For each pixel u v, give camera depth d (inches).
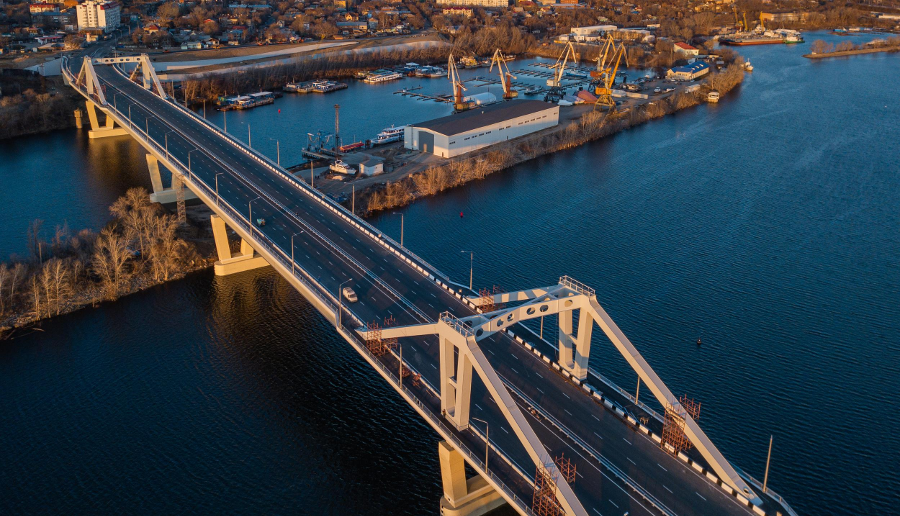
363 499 6122.1
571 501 4795.8
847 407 7081.7
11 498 6092.5
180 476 6338.6
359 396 7347.4
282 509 6013.8
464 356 5561.0
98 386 7436.0
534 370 6609.3
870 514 5861.2
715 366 7696.9
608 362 7746.1
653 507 5044.3
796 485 6131.9
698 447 5344.5
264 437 6771.7
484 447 5615.2
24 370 7677.2
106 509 5999.0
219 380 7549.2
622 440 5718.5
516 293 6978.4
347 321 7180.1
